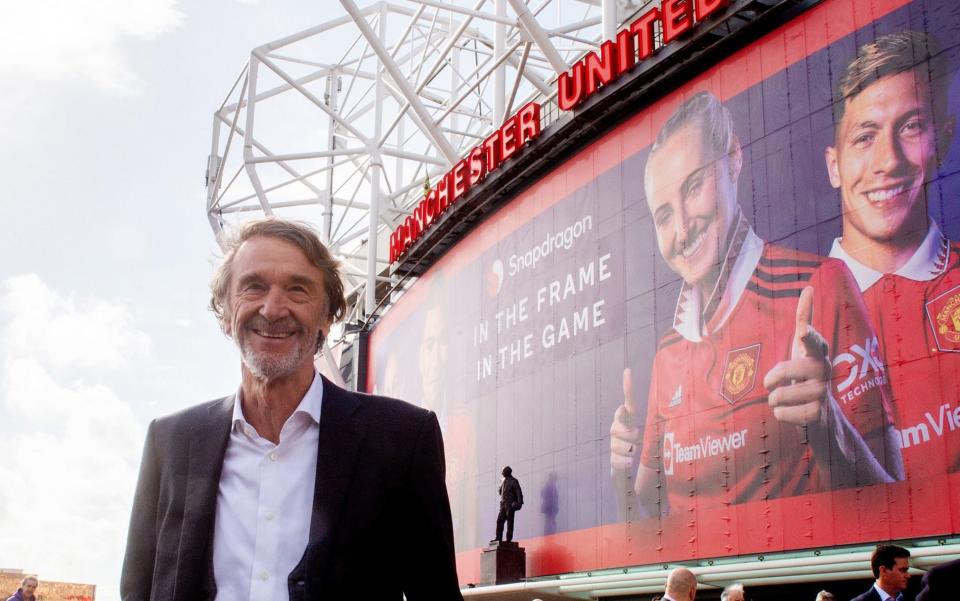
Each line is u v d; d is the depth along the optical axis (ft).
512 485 92.99
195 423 11.38
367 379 144.97
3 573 132.36
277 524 10.82
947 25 63.05
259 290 11.07
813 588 70.08
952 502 57.41
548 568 90.12
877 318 63.57
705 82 81.51
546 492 92.58
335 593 10.44
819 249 68.59
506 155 105.60
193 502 10.88
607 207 91.30
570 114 94.89
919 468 59.41
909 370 61.11
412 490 11.19
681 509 75.77
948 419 58.49
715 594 76.69
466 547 104.94
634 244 86.69
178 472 11.16
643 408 81.82
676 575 30.78
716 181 78.43
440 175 176.04
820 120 70.44
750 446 70.69
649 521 78.89
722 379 74.18
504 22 121.90
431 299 124.26
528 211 104.06
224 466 11.09
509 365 102.83
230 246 11.48
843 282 66.33
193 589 10.59
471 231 115.96
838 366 65.46
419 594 11.35
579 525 87.10
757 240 73.56
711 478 73.56
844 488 63.52
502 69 130.82
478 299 111.86
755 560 68.64
